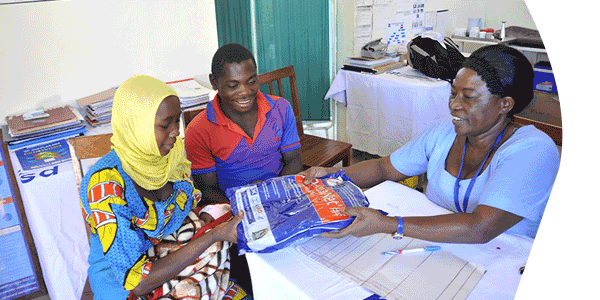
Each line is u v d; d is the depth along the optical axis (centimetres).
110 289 105
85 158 141
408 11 348
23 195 160
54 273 165
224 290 120
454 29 457
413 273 89
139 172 110
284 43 333
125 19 212
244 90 144
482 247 98
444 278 87
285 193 108
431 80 277
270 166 170
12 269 183
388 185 128
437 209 116
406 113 281
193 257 102
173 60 236
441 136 120
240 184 167
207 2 239
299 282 87
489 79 94
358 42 336
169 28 229
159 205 110
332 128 365
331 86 324
